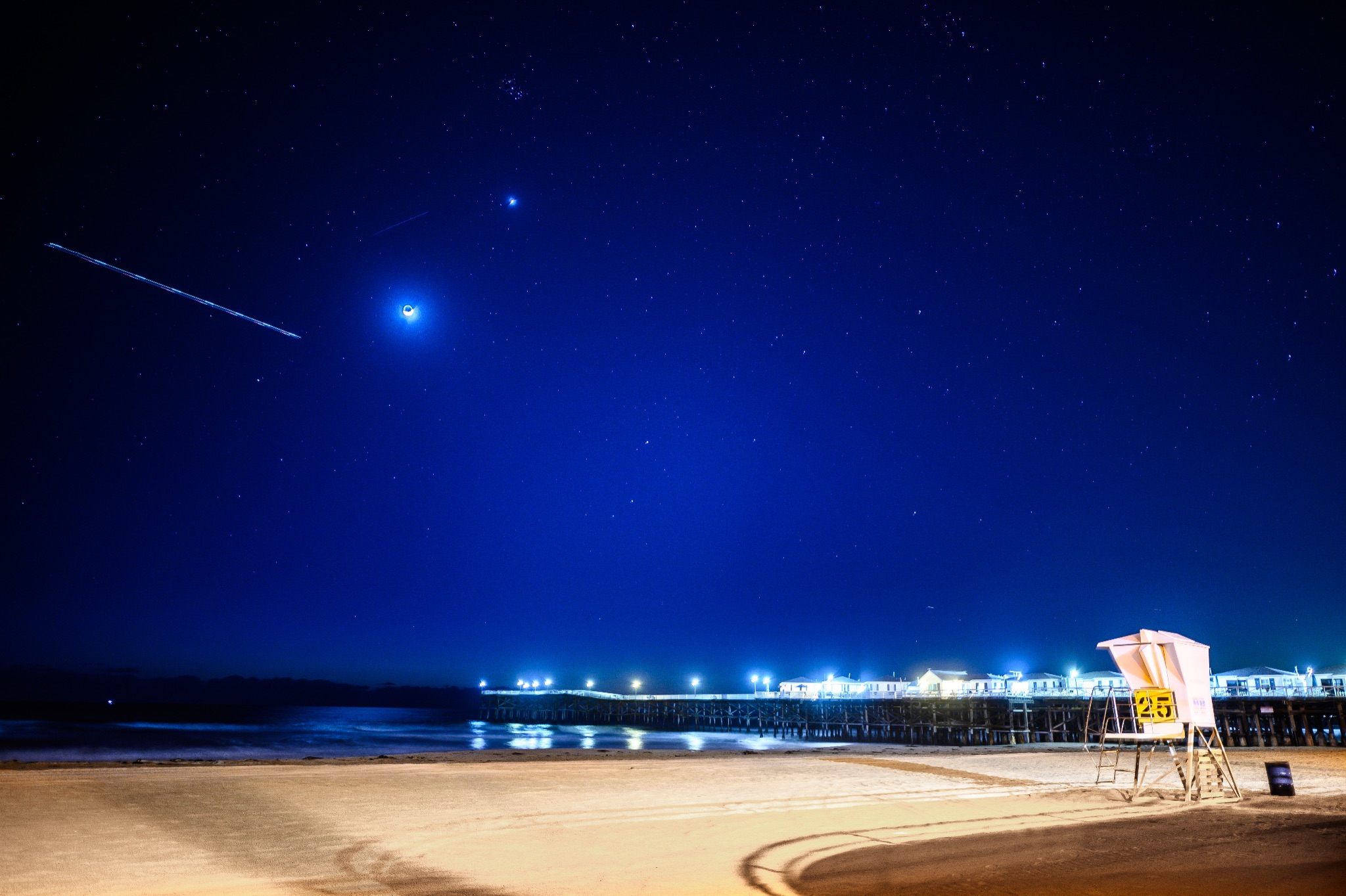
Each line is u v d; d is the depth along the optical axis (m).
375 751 50.81
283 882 9.16
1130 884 9.16
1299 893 8.60
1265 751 32.22
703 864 10.39
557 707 133.50
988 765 24.75
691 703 109.56
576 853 11.04
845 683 88.00
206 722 110.19
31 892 8.52
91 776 16.09
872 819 14.20
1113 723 56.25
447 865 10.15
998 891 8.88
